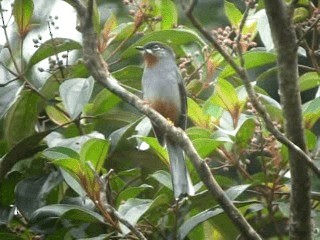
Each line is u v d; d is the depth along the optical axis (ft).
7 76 37.60
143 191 33.50
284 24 25.17
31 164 34.68
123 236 29.35
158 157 33.47
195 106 32.32
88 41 28.63
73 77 35.14
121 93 28.48
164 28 36.96
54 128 33.09
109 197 31.83
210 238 33.40
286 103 25.84
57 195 34.55
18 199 32.94
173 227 30.68
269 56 33.14
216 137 30.68
